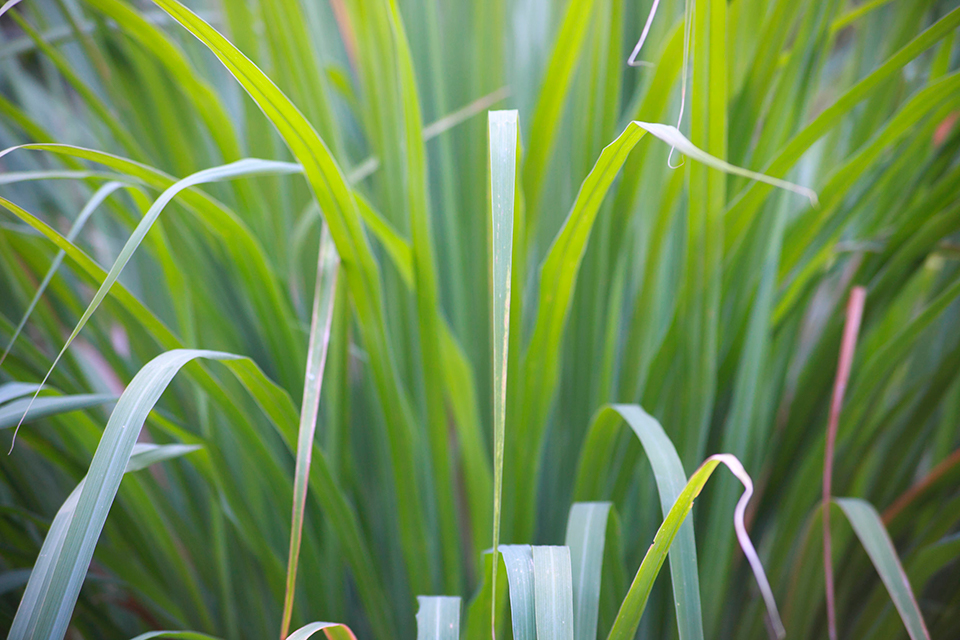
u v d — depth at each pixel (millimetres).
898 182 1077
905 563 1044
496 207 825
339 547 1069
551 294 929
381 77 1049
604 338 1088
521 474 1007
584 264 1067
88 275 950
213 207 946
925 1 1029
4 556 1017
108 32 1054
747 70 981
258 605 1084
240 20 1068
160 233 971
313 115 1046
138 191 949
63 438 1031
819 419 1068
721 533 1021
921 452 1097
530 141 1002
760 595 1072
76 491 874
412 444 1018
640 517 1066
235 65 855
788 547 1066
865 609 1049
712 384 992
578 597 888
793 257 1036
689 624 860
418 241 956
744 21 997
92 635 1046
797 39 977
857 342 1062
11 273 1060
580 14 938
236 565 1094
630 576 1061
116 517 1043
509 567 858
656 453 893
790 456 1079
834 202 996
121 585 1036
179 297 1008
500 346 810
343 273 987
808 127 925
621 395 1062
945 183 971
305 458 871
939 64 1036
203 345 1078
